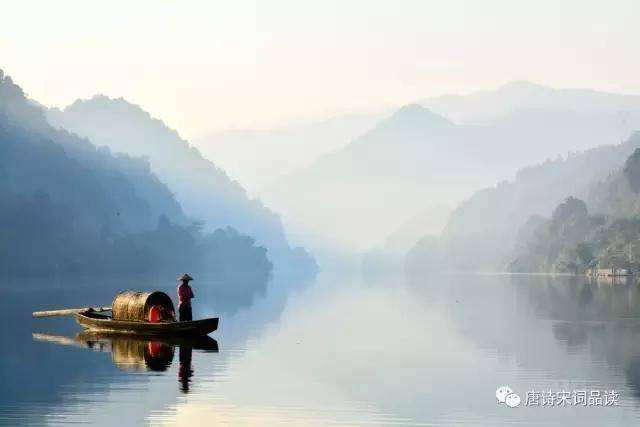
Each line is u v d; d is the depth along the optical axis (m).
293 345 61.00
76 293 146.00
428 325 78.50
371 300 130.38
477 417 36.28
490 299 131.38
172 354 55.19
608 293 151.62
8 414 35.69
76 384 42.81
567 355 55.25
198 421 34.84
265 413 36.53
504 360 52.94
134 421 34.56
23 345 59.72
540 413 37.09
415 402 39.22
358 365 50.62
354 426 34.47
